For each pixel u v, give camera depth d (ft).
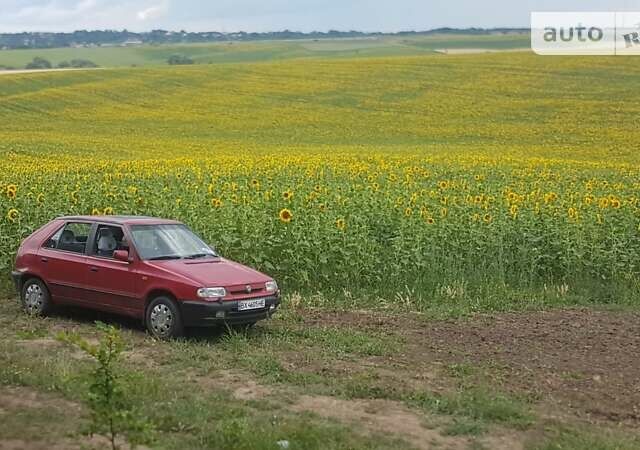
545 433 24.91
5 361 31.14
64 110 203.72
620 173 108.17
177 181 82.74
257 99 214.28
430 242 50.60
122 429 20.92
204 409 25.85
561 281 51.06
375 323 39.75
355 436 23.94
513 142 153.38
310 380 29.66
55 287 40.09
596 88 207.21
